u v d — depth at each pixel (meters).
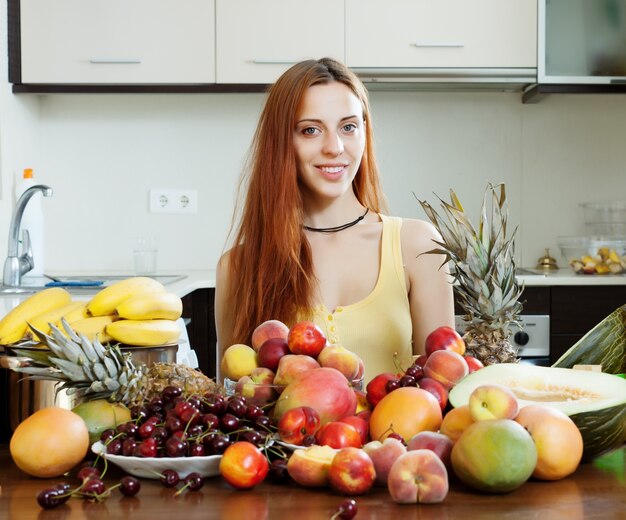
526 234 3.74
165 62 3.35
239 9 3.33
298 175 1.68
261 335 1.10
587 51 3.34
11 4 3.33
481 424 0.86
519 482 0.85
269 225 1.64
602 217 3.58
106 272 3.67
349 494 0.86
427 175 3.72
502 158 3.72
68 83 3.36
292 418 0.94
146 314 1.25
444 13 3.33
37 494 0.88
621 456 1.02
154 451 0.91
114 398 1.06
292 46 3.34
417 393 0.97
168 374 1.08
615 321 1.29
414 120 3.71
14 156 3.39
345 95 1.61
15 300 2.41
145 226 3.73
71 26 3.34
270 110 1.65
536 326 3.20
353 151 1.63
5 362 1.13
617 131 3.72
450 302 1.84
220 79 3.35
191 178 3.72
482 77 3.36
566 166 3.73
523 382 1.03
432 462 0.83
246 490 0.88
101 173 3.72
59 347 1.07
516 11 3.33
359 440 0.93
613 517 0.79
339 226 1.78
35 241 3.33
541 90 3.36
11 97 3.35
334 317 1.69
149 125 3.71
